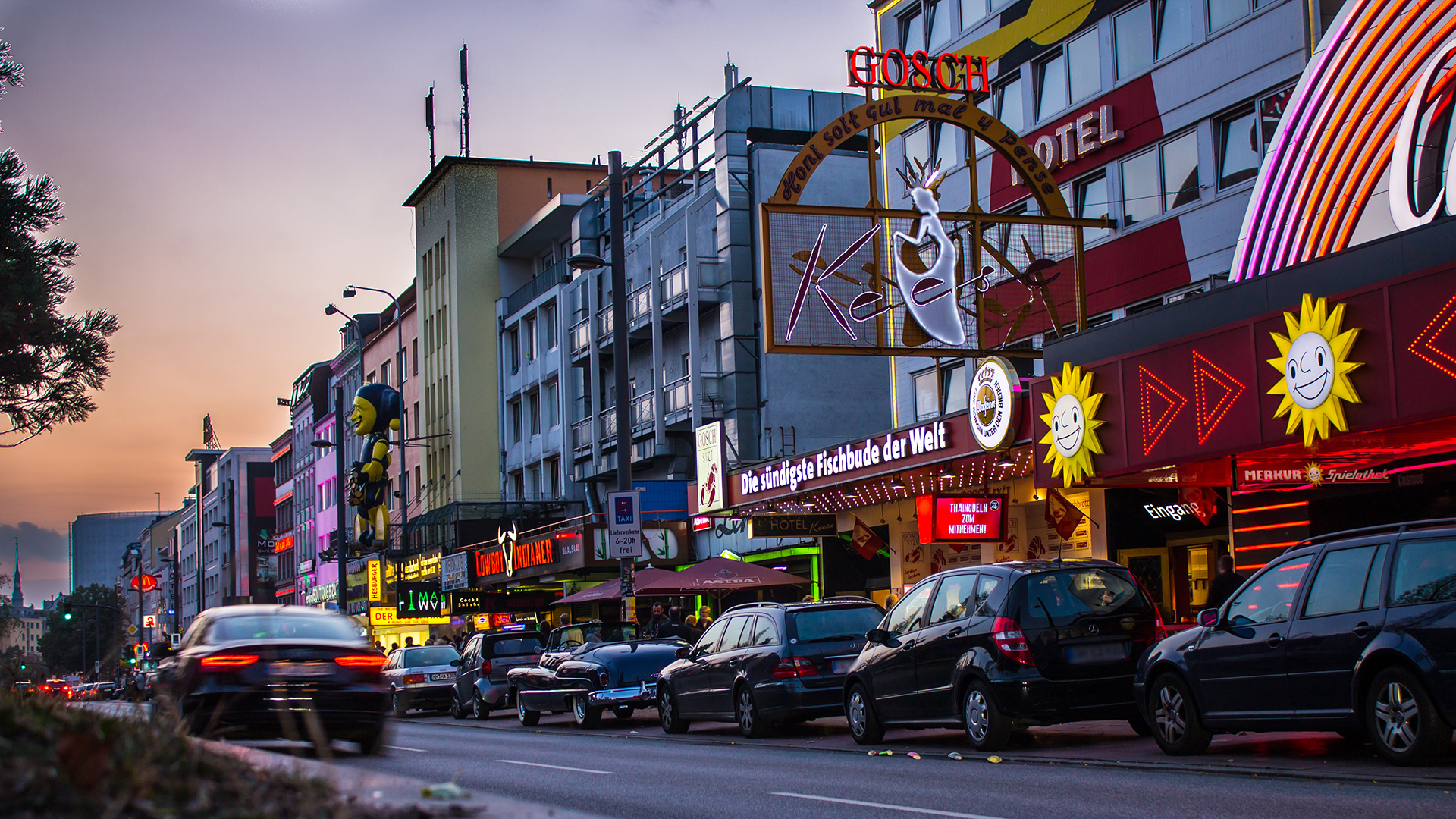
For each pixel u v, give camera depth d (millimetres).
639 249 46062
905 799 9969
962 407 29734
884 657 15078
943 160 30984
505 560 46656
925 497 22828
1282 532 20297
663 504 37594
